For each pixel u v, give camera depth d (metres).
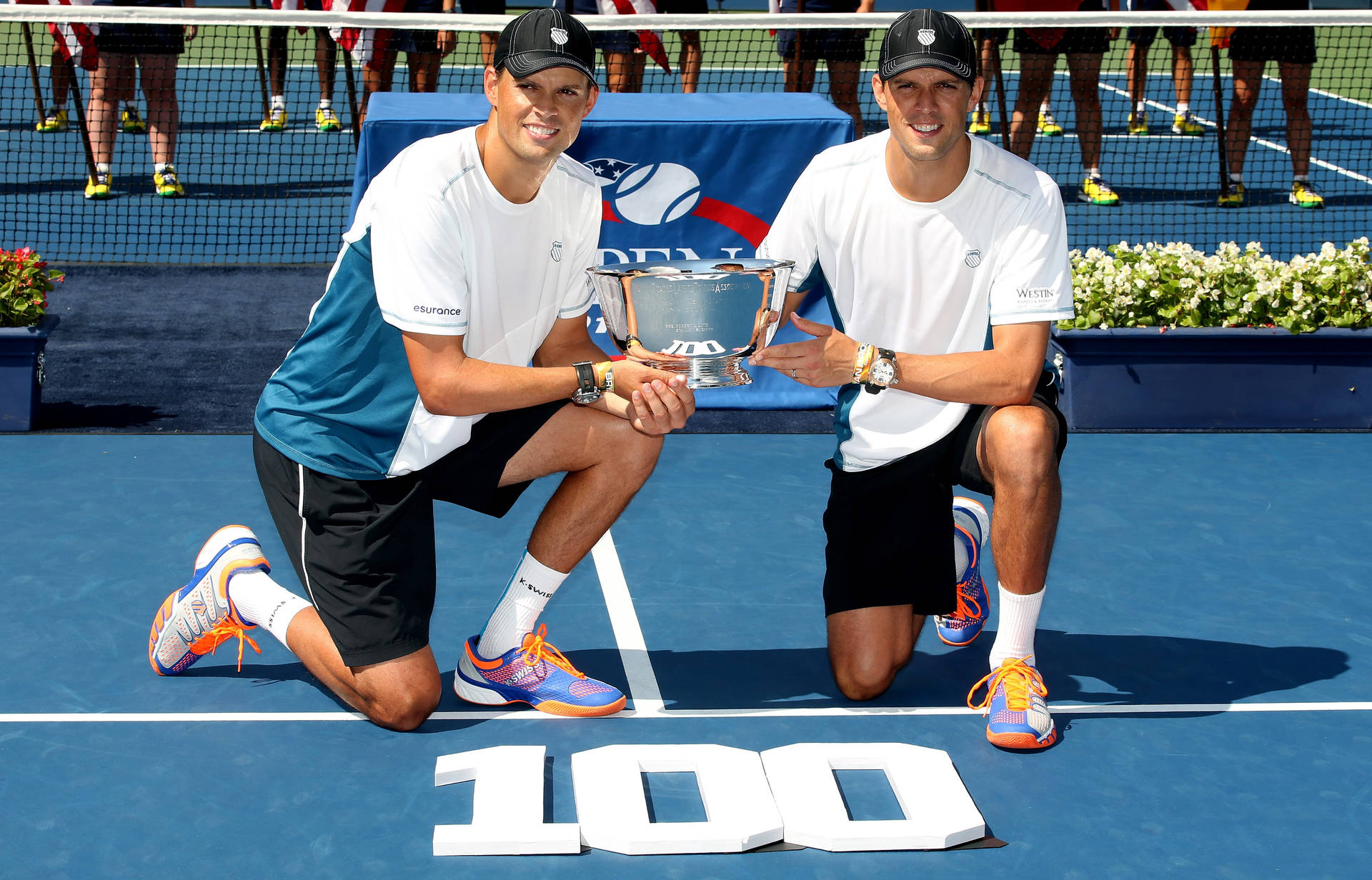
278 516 3.21
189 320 6.98
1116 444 5.40
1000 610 3.25
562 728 3.29
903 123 2.99
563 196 3.19
